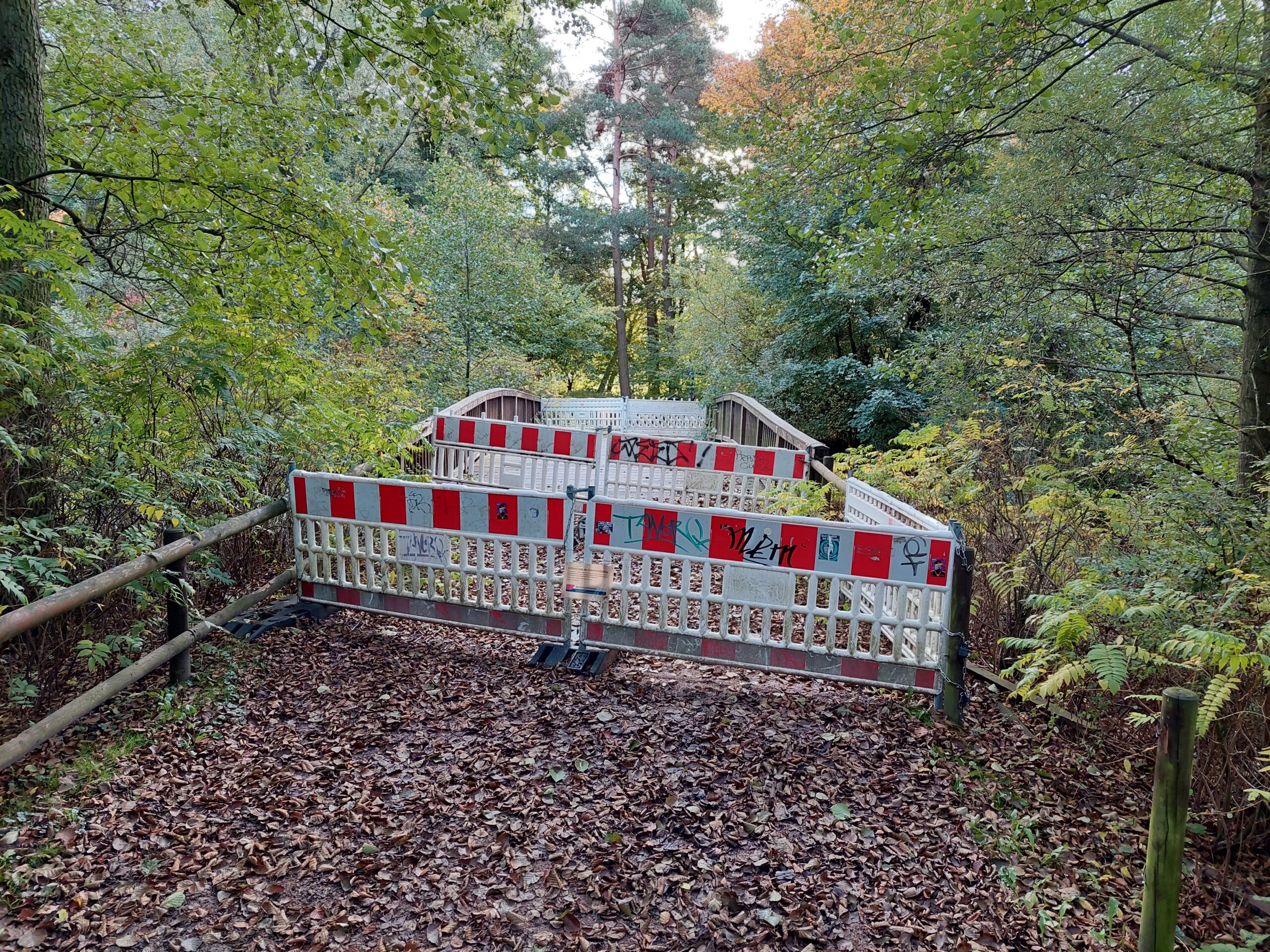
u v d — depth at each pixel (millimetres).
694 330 20594
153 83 4781
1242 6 3887
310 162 5305
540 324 20781
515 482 8484
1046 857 2797
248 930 2367
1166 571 3621
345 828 2871
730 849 2812
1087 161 4672
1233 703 2951
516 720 3752
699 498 7973
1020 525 5004
